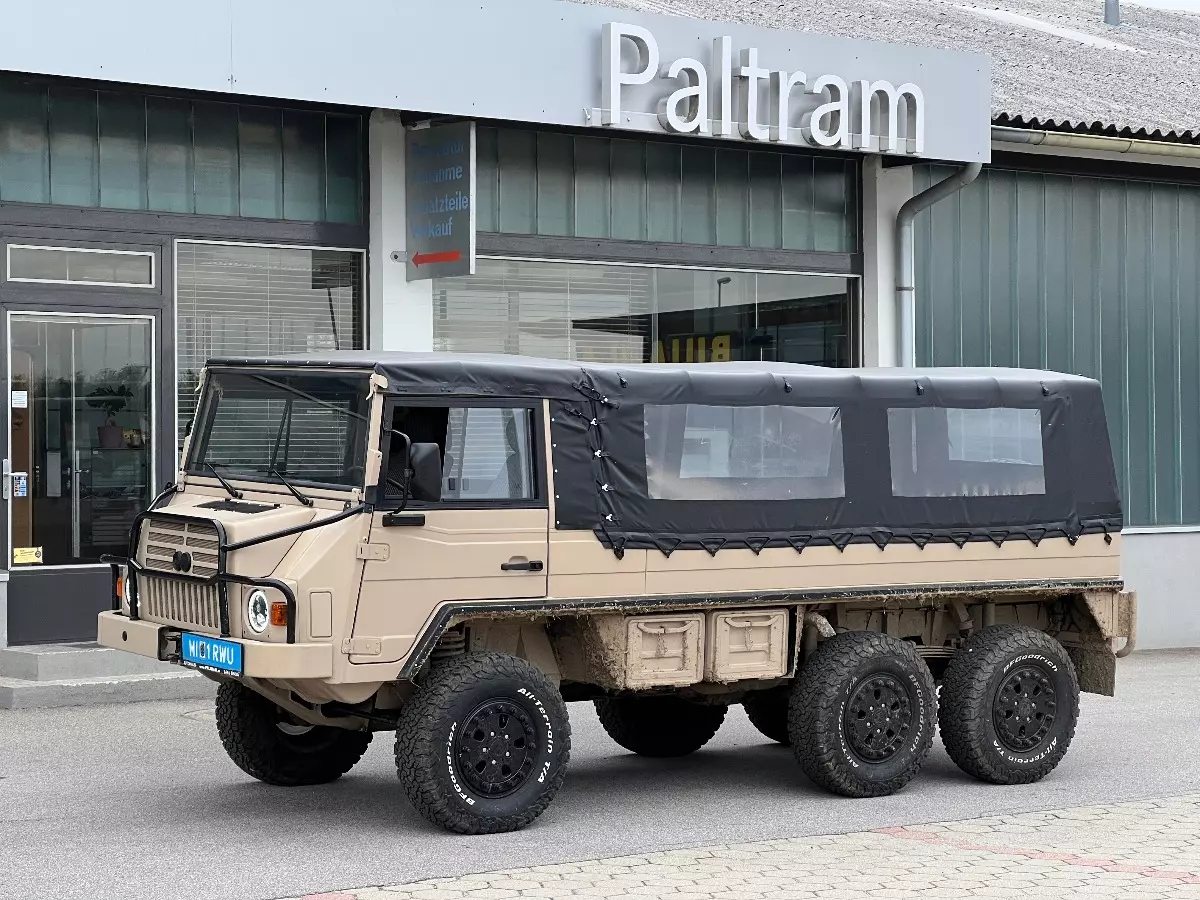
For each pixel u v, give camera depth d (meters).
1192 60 23.05
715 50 14.32
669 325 15.27
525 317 14.52
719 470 9.11
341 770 9.68
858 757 9.43
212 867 7.65
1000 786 9.89
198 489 9.08
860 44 15.00
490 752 8.37
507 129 14.41
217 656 8.06
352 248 13.80
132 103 12.94
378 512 8.09
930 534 9.71
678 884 7.42
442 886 7.32
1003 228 16.70
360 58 12.78
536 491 8.57
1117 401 17.25
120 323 12.88
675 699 10.58
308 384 8.52
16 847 8.05
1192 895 7.34
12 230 12.41
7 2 11.57
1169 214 17.59
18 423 12.48
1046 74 19.48
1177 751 11.09
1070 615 10.58
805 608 9.49
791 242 15.88
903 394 9.73
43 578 12.55
